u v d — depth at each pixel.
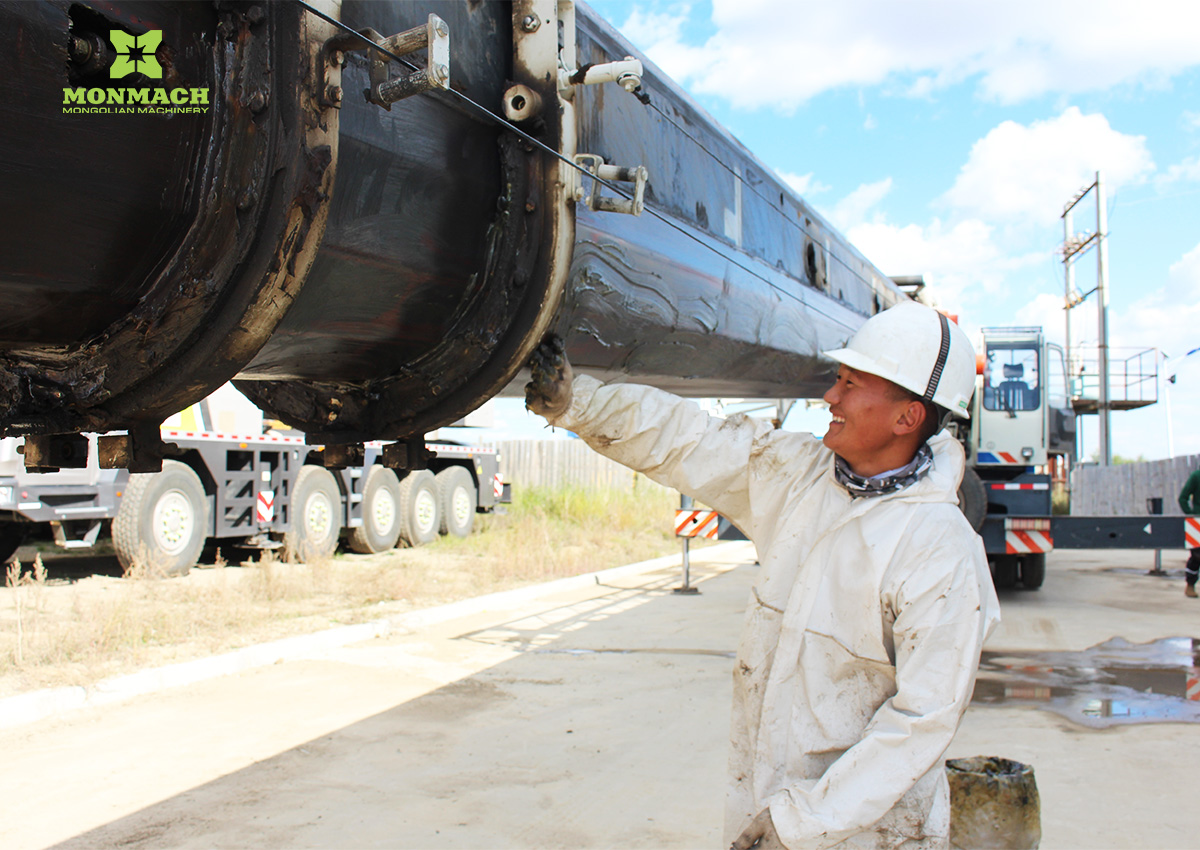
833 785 1.56
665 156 3.55
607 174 2.25
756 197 4.55
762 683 1.86
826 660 1.74
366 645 6.71
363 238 1.88
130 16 1.48
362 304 1.97
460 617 7.95
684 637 7.18
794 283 4.92
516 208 2.10
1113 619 8.26
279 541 10.76
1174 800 3.81
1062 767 4.21
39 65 1.38
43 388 1.64
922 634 1.60
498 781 4.00
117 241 1.54
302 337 1.93
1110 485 21.08
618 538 14.80
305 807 3.68
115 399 1.58
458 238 2.10
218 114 1.57
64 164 1.43
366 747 4.42
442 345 2.16
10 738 4.48
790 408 10.98
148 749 4.35
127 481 8.84
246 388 2.34
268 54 1.51
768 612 1.88
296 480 10.70
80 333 1.62
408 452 2.22
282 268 1.47
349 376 2.18
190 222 1.58
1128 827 3.53
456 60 2.04
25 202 1.41
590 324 2.77
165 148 1.54
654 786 3.96
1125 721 4.96
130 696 5.22
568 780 4.02
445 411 2.13
